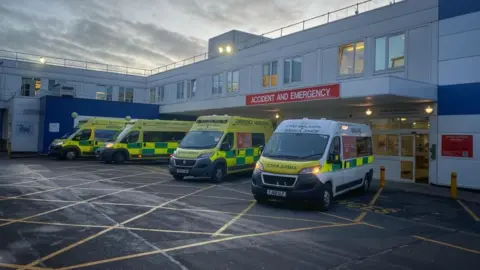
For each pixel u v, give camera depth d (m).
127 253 5.96
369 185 13.88
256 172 10.38
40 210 8.89
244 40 29.73
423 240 7.46
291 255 6.14
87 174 16.03
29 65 33.62
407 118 16.16
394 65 16.30
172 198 11.02
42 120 26.83
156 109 30.11
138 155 21.08
